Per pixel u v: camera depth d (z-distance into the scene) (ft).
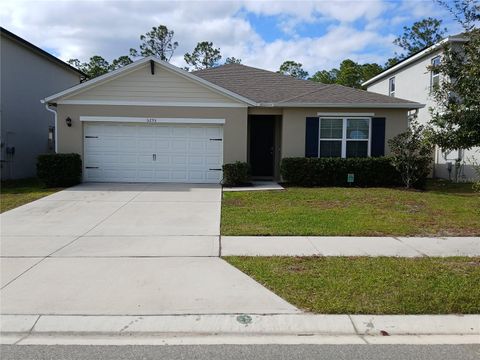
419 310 15.25
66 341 13.56
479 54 18.57
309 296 16.37
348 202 37.32
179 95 49.19
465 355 12.68
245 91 55.83
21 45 60.18
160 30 150.30
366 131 51.70
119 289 17.35
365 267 19.71
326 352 12.84
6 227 28.48
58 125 48.96
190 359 12.37
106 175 49.98
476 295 16.28
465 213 33.09
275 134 56.08
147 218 31.17
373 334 14.06
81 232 27.14
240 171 47.70
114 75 48.34
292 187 47.09
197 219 30.73
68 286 17.69
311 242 24.64
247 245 23.99
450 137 19.33
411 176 47.11
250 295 16.66
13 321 14.62
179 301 16.16
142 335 13.99
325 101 50.75
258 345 13.29
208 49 152.87
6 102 56.95
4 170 56.75
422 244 24.41
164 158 49.98
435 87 20.92
